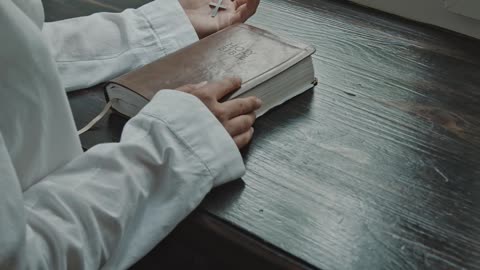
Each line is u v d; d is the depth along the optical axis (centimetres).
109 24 110
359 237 84
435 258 82
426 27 125
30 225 76
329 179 91
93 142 96
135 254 82
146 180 83
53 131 83
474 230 85
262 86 99
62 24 108
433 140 98
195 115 88
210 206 88
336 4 130
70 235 77
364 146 96
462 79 111
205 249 88
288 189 90
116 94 99
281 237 84
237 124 92
